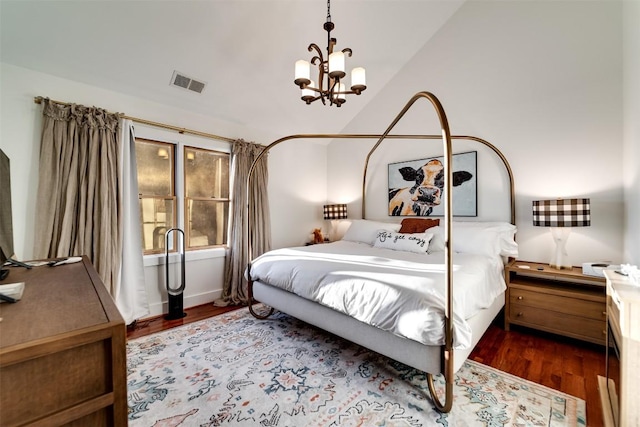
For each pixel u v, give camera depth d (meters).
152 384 1.82
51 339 0.65
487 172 3.21
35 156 2.33
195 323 2.83
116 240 2.62
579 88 2.63
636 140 1.96
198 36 2.57
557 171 2.76
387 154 4.17
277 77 3.31
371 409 1.59
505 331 2.60
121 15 2.21
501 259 2.72
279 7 2.61
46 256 2.29
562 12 2.71
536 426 1.45
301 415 1.54
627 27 2.20
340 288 1.94
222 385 1.81
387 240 3.20
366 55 3.60
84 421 0.71
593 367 1.98
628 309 1.16
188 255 3.31
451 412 1.55
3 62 2.21
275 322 2.85
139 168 3.03
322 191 4.89
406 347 1.65
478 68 3.26
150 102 2.98
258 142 4.00
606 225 2.50
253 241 3.73
